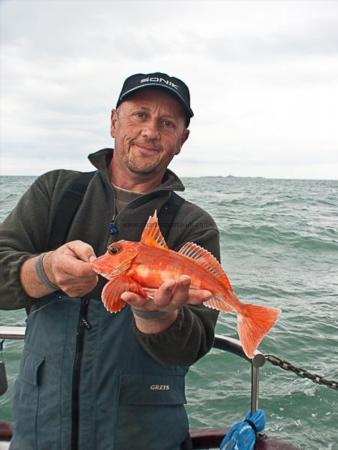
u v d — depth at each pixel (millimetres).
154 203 831
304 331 2354
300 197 14750
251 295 3004
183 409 811
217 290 657
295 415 1609
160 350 706
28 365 766
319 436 1502
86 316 752
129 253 642
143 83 815
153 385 754
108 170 909
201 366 1917
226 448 847
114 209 835
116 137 868
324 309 2736
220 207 9117
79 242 694
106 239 819
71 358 739
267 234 5398
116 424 733
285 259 4297
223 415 1583
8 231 804
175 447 777
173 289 607
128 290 639
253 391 908
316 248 4855
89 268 645
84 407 727
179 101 833
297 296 3012
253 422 874
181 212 841
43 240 832
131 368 745
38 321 780
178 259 646
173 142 850
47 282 697
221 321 2350
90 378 732
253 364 884
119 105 868
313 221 7270
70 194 843
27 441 748
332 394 1732
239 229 5598
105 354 741
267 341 2207
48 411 731
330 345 2195
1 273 734
